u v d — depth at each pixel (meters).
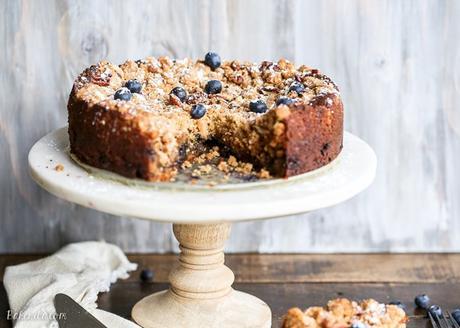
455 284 1.23
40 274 1.17
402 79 1.27
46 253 1.32
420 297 1.17
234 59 1.26
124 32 1.25
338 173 1.04
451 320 1.12
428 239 1.32
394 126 1.28
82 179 1.01
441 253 1.32
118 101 1.03
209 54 1.17
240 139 1.05
